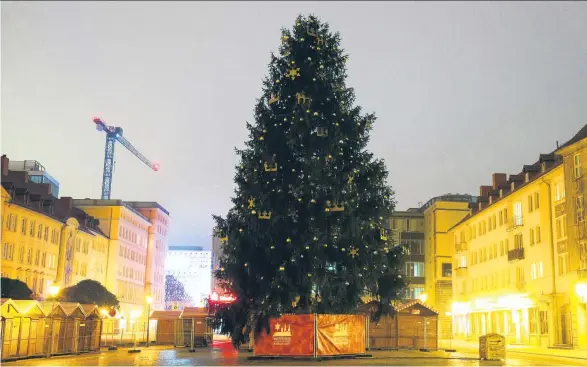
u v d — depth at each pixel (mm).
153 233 112750
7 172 69125
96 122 180125
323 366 23109
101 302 59438
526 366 24812
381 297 29641
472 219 70812
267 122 29703
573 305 43938
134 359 28234
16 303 27062
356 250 27797
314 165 28469
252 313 27938
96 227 90875
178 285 182625
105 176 180250
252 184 28922
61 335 31297
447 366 24203
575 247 44031
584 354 36344
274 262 27641
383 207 29797
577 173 44312
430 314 39750
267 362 25266
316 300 28328
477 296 67938
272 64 31047
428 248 88812
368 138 30609
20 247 62438
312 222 28016
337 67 31094
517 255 55250
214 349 39500
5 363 25234
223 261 29609
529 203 53906
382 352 36000
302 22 30875
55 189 99312
